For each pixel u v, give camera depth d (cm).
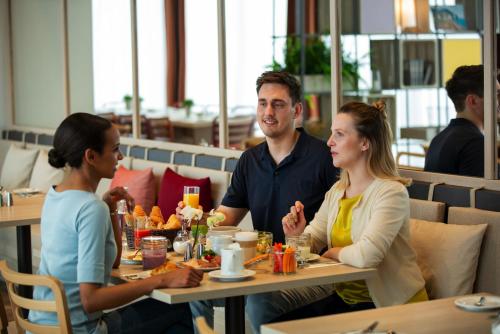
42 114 831
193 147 595
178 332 327
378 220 320
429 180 397
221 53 583
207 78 601
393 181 331
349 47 513
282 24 646
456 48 437
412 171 406
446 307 250
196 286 285
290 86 388
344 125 337
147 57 670
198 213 337
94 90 745
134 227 357
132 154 646
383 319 236
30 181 693
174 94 641
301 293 348
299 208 355
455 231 345
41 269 306
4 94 873
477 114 384
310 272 305
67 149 297
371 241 315
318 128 686
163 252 322
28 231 459
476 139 384
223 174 510
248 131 598
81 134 296
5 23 866
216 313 434
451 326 229
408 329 226
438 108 454
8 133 855
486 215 344
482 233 339
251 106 602
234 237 344
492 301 254
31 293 461
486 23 376
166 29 638
